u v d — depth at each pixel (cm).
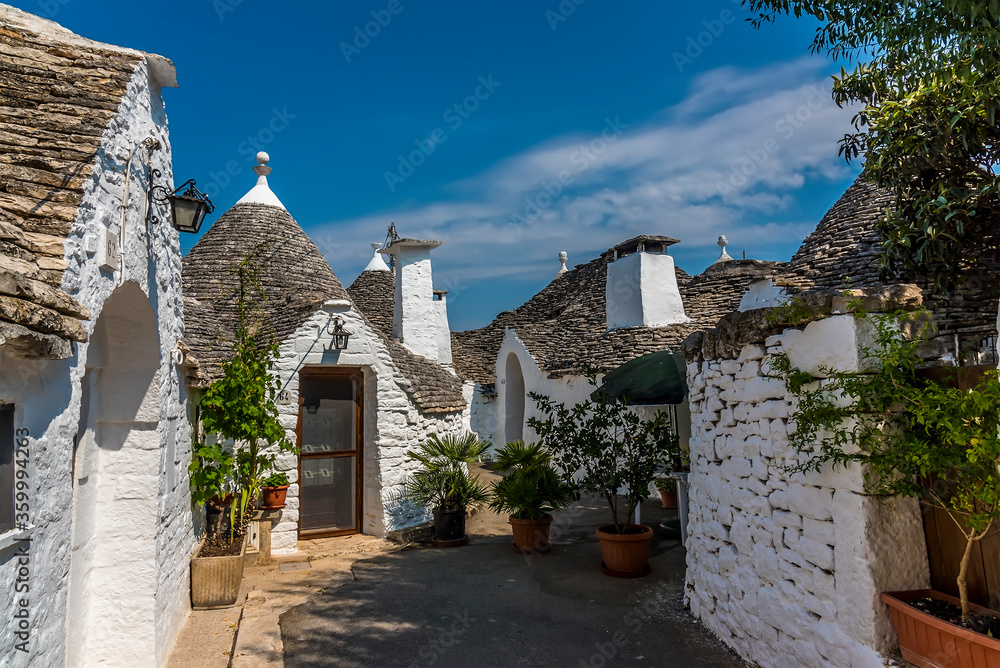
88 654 480
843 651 393
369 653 561
